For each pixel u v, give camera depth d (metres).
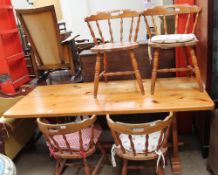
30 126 2.57
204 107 1.74
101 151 2.18
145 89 2.16
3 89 2.81
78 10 5.29
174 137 2.00
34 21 2.67
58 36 2.79
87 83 2.52
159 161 1.73
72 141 1.87
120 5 5.36
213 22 1.84
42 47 2.89
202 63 2.09
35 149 2.59
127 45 1.96
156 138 1.80
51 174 2.19
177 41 1.85
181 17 2.26
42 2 5.16
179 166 2.02
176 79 2.31
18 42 3.03
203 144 2.14
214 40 1.89
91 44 3.39
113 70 2.46
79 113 1.86
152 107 1.80
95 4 5.38
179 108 1.75
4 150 2.13
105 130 2.70
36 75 3.10
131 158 1.67
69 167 2.23
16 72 2.97
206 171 2.02
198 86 2.05
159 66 2.43
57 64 3.01
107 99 2.04
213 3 1.80
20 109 2.03
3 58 2.70
